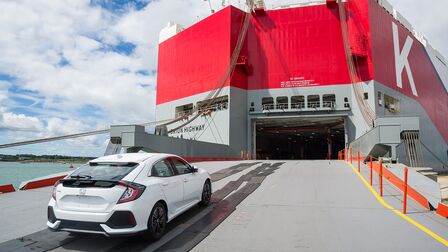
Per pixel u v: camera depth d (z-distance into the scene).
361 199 9.54
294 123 39.38
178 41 43.22
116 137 21.17
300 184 12.13
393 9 41.88
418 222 7.09
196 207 8.58
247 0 37.44
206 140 36.53
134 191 5.44
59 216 5.47
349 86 33.78
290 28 36.50
